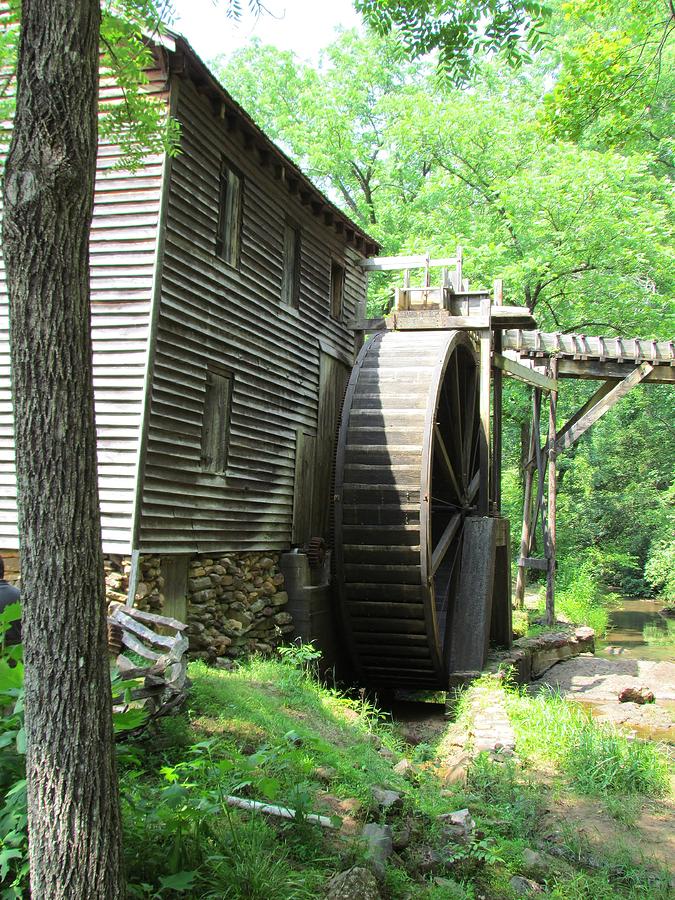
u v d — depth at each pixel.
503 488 29.53
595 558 27.44
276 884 3.71
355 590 10.89
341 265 14.31
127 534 8.11
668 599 25.02
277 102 28.53
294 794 4.60
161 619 6.59
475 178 25.17
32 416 2.84
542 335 16.75
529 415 25.11
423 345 11.74
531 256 21.36
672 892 4.80
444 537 11.95
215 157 9.73
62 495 2.85
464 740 7.69
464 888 4.57
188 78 8.82
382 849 4.52
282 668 8.98
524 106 24.72
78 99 2.87
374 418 10.98
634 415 31.36
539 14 6.20
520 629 15.44
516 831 5.55
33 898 2.87
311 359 12.95
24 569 2.88
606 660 14.67
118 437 8.28
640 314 23.02
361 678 12.31
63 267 2.85
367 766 5.90
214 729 5.78
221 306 9.92
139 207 8.58
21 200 2.82
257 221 11.04
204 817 3.84
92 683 2.89
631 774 6.80
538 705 8.61
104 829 2.89
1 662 3.73
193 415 9.24
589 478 29.66
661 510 28.38
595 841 5.52
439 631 12.41
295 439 12.29
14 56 5.68
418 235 24.95
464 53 6.49
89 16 2.90
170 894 3.50
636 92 8.40
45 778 2.84
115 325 8.47
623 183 22.14
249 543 10.72
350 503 10.79
